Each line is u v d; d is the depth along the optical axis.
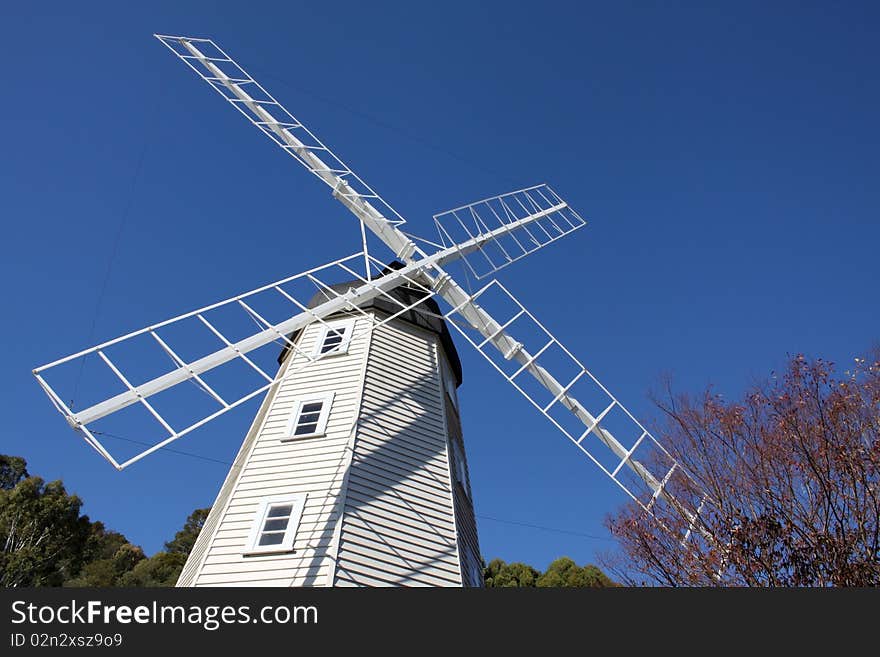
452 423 16.75
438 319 17.92
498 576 47.06
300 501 12.05
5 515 37.47
